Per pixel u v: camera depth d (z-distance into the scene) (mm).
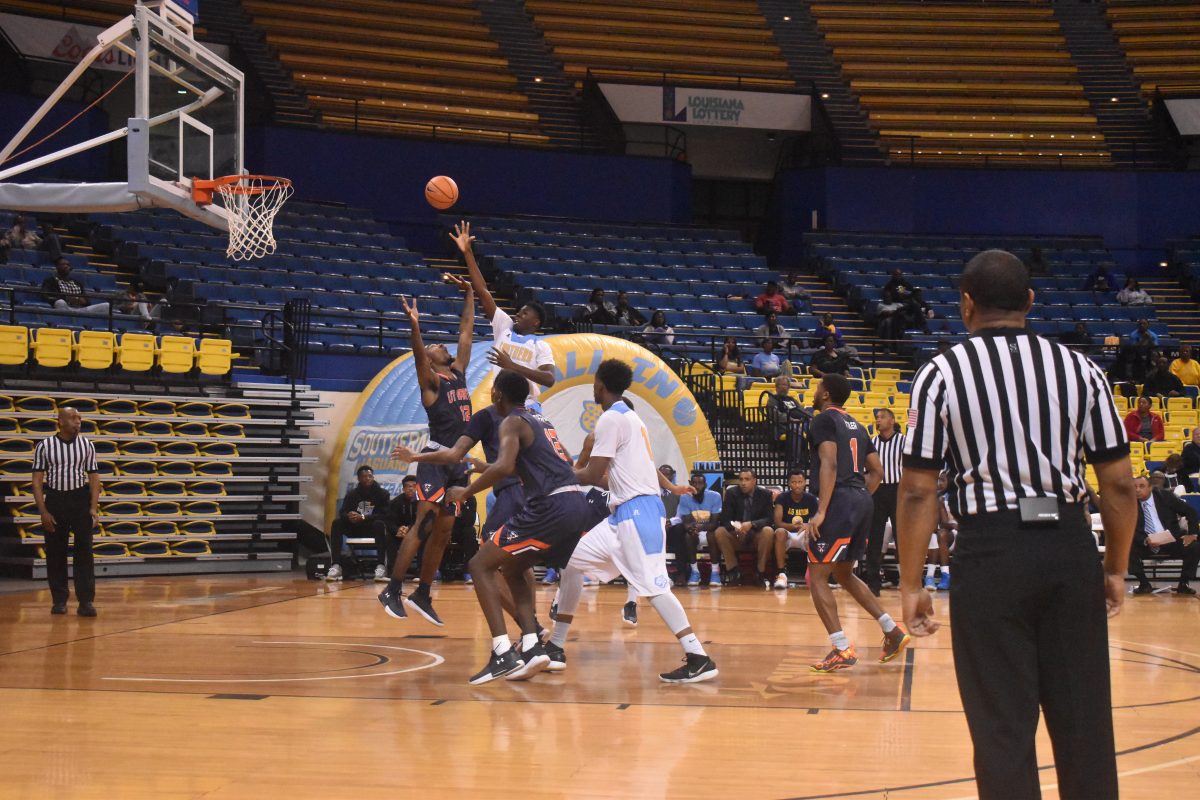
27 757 4738
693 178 29453
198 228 20375
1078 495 3023
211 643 8234
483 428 6980
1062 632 2971
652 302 22047
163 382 15117
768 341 19531
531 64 28875
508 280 21562
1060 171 27109
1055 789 4289
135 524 14055
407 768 4582
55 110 21188
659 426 16016
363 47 27578
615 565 6930
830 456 7176
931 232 27031
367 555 14234
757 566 13930
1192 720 5641
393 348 17422
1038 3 32438
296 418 15711
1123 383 20406
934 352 21906
